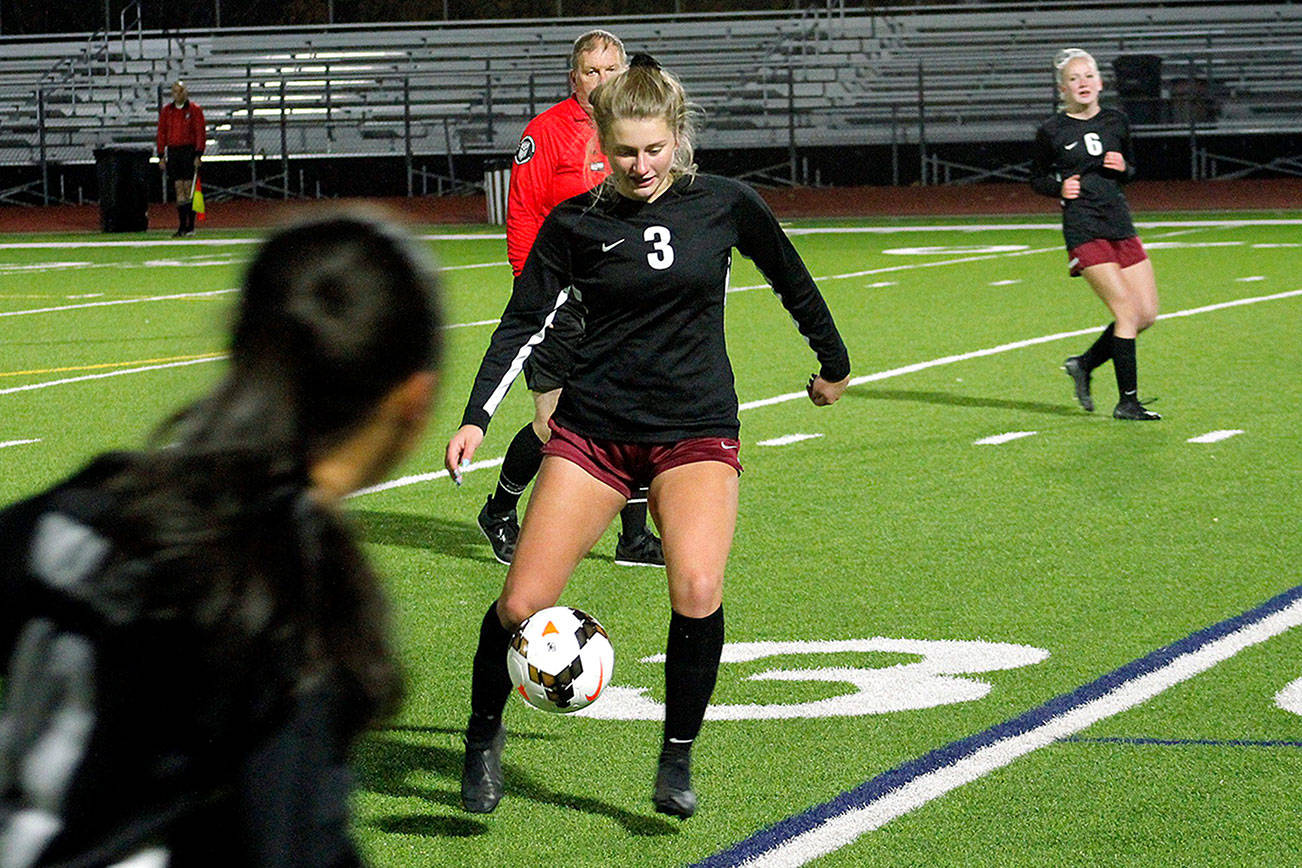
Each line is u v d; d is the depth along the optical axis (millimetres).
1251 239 56656
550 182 16688
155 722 3980
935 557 17641
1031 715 12781
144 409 28406
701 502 10383
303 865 4207
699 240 10508
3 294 48688
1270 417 25234
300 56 102375
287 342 4156
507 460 17500
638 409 10609
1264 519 18938
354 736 4410
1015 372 30625
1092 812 10891
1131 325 25031
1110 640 14641
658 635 15312
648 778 11812
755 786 11555
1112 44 94250
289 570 4074
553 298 10859
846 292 44531
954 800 11172
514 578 10453
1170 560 17281
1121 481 21109
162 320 41625
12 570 3959
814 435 24891
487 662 10609
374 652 4328
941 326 37406
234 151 94562
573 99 16844
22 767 3938
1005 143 89438
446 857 10477
